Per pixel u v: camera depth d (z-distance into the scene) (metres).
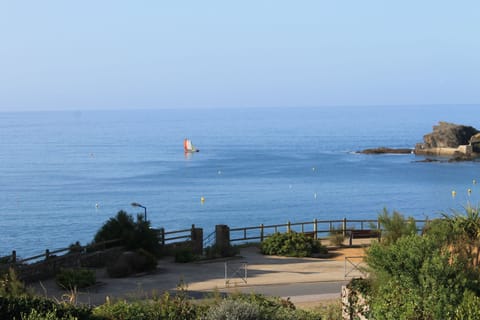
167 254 32.94
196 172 148.50
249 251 34.50
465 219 17.77
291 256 32.50
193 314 13.95
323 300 21.39
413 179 129.62
